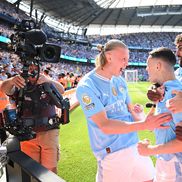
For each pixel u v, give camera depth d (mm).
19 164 2029
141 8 46062
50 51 2578
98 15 47125
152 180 2416
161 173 2072
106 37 57375
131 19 51062
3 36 26031
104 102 2379
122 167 2381
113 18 49281
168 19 53906
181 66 2609
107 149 2410
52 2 33844
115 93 2479
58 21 43969
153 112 2156
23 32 2527
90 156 5469
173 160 1983
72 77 23281
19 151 2316
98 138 2432
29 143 3117
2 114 2654
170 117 1939
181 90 1817
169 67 2010
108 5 42688
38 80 2943
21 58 2633
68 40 48375
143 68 57969
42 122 3010
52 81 3225
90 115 2268
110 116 2406
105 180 2455
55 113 3146
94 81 2387
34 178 1831
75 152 5805
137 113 2734
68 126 8773
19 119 2586
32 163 2016
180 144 1800
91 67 51750
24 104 2883
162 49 2035
